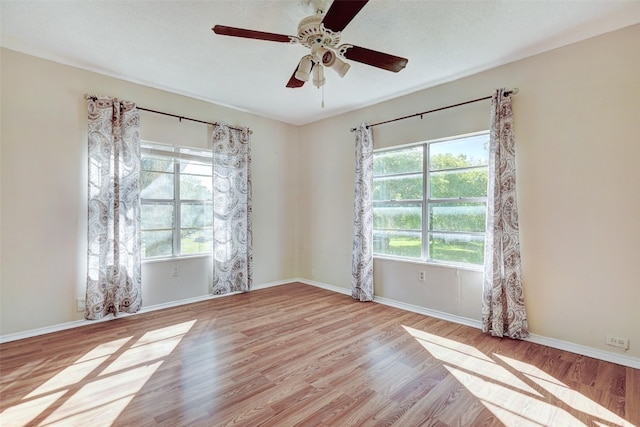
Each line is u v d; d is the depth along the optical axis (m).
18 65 2.84
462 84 3.33
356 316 3.53
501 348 2.70
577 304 2.62
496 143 2.94
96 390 2.06
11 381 2.16
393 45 2.73
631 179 2.38
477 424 1.76
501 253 2.94
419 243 3.77
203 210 4.21
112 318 3.33
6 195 2.79
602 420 1.79
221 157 4.21
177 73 3.31
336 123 4.66
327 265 4.79
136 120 3.45
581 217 2.60
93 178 3.19
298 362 2.46
